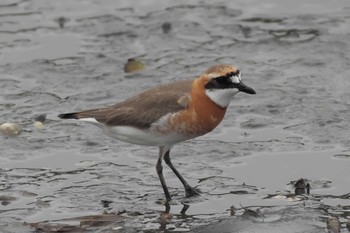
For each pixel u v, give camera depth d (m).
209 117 13.08
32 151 14.93
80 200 13.33
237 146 14.89
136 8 20.56
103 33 19.44
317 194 13.30
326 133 15.13
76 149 15.00
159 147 13.58
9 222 12.55
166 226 12.47
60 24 19.94
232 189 13.58
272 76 17.34
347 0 20.66
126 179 14.00
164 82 17.25
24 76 17.70
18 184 13.83
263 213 12.62
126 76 17.56
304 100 16.33
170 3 20.72
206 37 19.12
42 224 12.49
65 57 18.45
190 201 13.27
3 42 19.19
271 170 14.12
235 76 12.92
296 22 19.61
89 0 21.09
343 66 17.56
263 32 19.23
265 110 16.09
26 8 20.73
